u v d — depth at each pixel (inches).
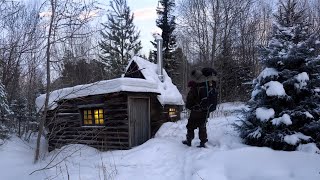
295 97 275.6
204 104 290.4
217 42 1146.0
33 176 277.0
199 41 1187.3
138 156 285.1
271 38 302.8
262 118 267.4
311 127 260.1
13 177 279.3
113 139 387.5
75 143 402.9
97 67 607.8
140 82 386.0
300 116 268.2
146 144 328.2
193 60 1401.3
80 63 559.5
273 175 202.8
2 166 318.7
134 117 385.7
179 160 266.2
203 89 292.0
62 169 288.0
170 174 239.6
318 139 262.4
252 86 316.8
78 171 271.9
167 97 469.1
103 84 383.2
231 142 294.7
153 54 1279.5
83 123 425.1
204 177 214.8
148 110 408.8
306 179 189.5
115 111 387.5
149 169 254.5
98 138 401.7
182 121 462.9
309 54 277.6
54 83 469.1
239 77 1080.2
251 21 1300.4
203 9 1168.2
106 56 864.9
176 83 1333.7
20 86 602.5
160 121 432.8
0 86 486.0
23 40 418.6
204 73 296.4
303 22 302.2
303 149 253.4
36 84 584.4
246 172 213.5
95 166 277.3
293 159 223.8
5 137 470.9
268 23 1333.7
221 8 1138.0
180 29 1280.8
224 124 357.4
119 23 1061.1
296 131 270.2
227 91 1060.5
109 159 294.5
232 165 226.7
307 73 276.2
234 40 1191.6
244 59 1178.6
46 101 351.6
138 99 396.2
